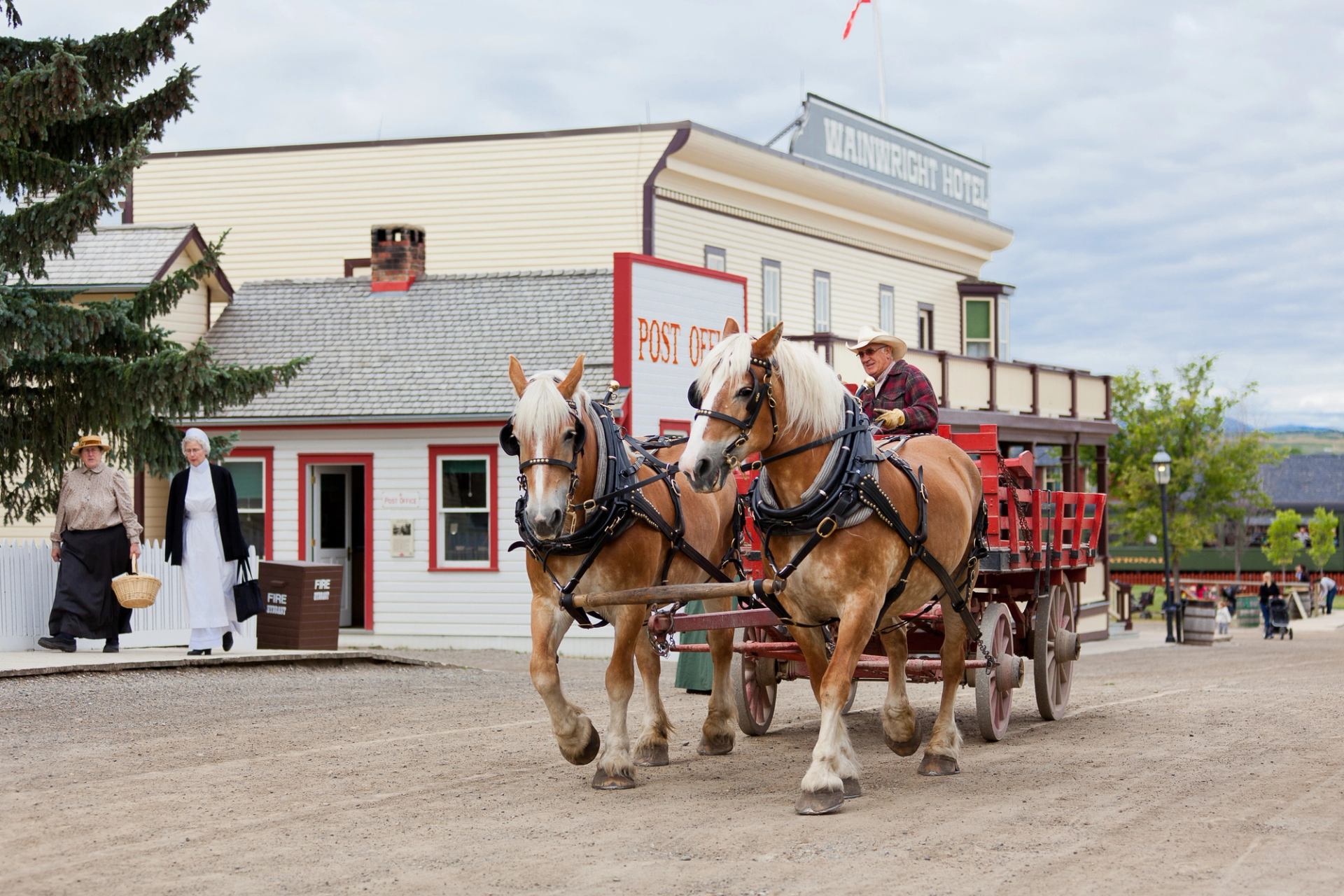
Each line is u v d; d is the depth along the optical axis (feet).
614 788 27.63
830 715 25.18
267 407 75.77
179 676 46.57
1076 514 40.09
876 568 25.53
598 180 91.25
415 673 53.06
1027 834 23.31
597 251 91.20
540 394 25.66
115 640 50.47
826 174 102.68
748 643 34.88
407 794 27.25
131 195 101.40
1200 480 166.09
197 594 50.67
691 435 24.66
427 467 75.46
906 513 26.50
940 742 29.45
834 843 22.80
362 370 77.87
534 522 25.20
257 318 83.92
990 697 33.91
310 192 98.17
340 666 53.78
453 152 95.04
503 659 67.41
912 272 118.32
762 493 26.22
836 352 91.20
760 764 31.22
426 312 82.07
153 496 78.13
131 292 77.56
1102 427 117.70
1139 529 167.02
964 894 19.63
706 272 74.13
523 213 93.20
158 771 29.78
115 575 50.08
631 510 27.27
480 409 73.00
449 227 94.94
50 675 43.98
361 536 78.84
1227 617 135.44
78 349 60.08
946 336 123.44
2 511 72.74
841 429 25.70
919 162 117.39
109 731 35.42
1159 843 22.61
